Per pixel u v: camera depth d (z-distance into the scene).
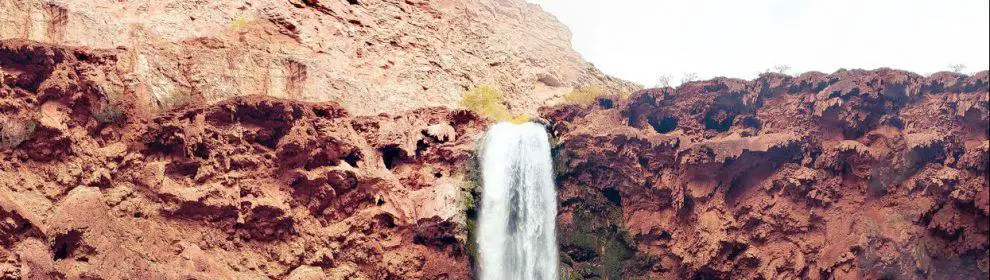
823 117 58.03
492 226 54.97
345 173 50.22
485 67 72.38
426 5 71.88
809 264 56.22
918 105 57.78
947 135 56.34
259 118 49.72
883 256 54.84
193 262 45.56
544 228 58.12
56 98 45.19
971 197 54.53
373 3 67.81
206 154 48.00
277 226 48.81
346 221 50.12
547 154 59.97
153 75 49.53
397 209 50.75
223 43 56.00
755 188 57.94
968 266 54.78
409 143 53.91
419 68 65.19
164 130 47.38
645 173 59.31
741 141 57.16
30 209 42.78
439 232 51.19
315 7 62.88
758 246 57.25
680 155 58.53
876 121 57.91
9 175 43.31
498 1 85.88
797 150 57.50
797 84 59.38
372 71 61.97
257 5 59.84
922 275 54.75
